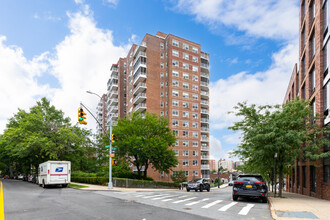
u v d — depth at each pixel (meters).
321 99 19.31
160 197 15.95
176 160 39.19
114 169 36.91
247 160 22.14
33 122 38.00
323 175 18.20
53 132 39.69
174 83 64.25
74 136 39.88
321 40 19.58
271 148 17.36
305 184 25.36
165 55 66.75
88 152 48.06
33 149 39.00
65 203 12.52
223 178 118.00
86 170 52.81
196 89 68.00
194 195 18.56
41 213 9.48
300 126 18.31
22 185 31.30
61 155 42.34
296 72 35.62
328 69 18.09
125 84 85.31
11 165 72.56
